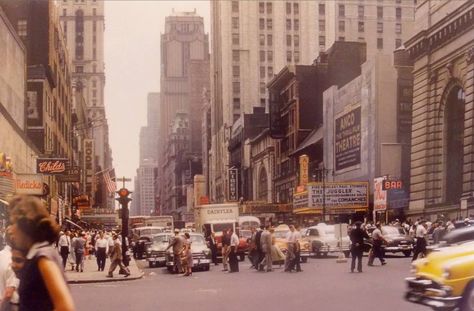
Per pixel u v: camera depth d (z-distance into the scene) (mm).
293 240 26578
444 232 32375
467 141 50375
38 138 54250
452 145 55594
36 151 49781
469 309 11945
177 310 15164
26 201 4258
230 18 137375
